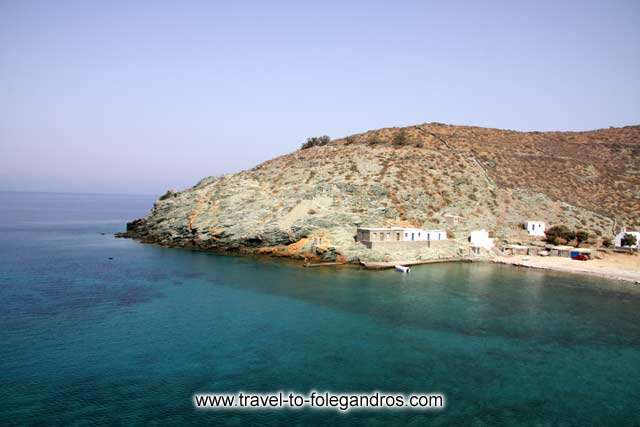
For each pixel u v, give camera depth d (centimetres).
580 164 14975
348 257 9300
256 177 13312
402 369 4331
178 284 7406
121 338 4972
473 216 11488
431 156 13625
